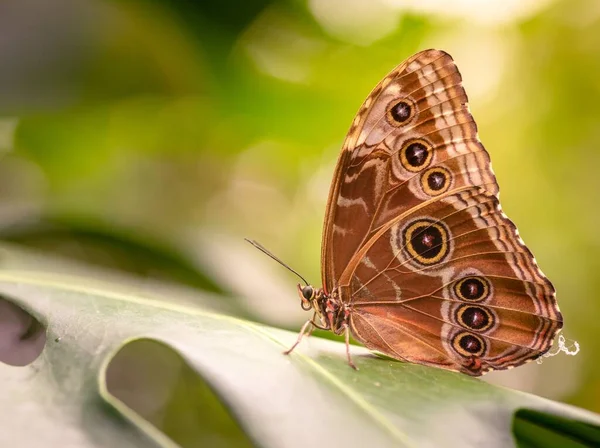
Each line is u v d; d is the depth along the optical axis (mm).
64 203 522
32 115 548
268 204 819
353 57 628
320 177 818
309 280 835
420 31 661
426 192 485
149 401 662
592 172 835
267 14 587
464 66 795
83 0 529
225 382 422
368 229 486
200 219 754
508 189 856
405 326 487
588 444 431
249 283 511
